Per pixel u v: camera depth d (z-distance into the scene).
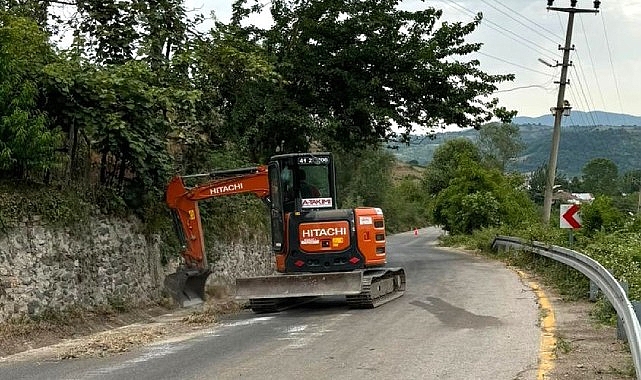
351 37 26.23
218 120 24.08
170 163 18.22
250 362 9.91
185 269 17.56
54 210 14.16
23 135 13.20
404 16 26.70
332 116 26.47
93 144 16.19
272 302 15.27
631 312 8.22
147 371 9.56
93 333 13.99
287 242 15.63
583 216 25.80
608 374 8.41
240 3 27.17
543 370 8.70
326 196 16.09
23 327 12.66
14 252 12.97
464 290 17.48
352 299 14.85
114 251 16.12
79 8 20.45
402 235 74.00
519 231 30.08
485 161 90.12
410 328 12.14
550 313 13.32
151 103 16.61
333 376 8.80
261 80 24.28
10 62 13.17
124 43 20.23
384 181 70.88
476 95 27.38
